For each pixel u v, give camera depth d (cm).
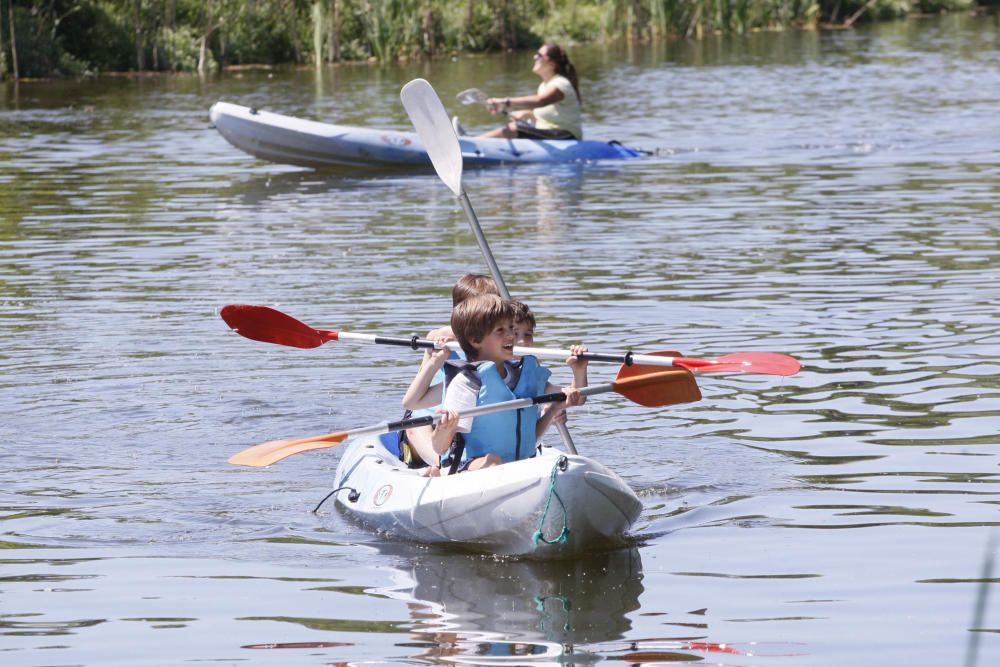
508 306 1692
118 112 6869
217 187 4625
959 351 2311
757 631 1270
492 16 11088
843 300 2733
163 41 9525
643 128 6081
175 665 1208
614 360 1722
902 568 1419
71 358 2405
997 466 1741
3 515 1648
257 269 3191
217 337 2553
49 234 3712
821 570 1424
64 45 9394
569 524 1483
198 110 6912
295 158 5106
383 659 1216
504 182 4716
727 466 1800
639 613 1323
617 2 11994
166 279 3088
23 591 1400
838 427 1939
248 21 9962
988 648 1216
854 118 6269
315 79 8694
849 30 13062
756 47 11038
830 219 3728
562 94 5203
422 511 1570
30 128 6241
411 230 3747
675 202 4131
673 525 1595
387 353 2450
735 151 5294
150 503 1703
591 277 3027
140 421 2050
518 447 1684
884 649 1221
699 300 2764
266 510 1694
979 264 3055
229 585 1421
